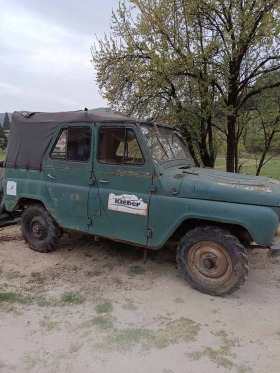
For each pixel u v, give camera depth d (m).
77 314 3.50
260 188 3.80
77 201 4.62
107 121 4.34
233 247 3.73
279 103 7.65
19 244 5.59
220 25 7.01
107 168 4.36
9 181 5.33
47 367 2.70
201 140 7.96
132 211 4.20
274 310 3.61
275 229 3.61
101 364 2.74
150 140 4.28
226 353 2.90
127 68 7.39
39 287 4.07
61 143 4.78
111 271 4.55
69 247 5.42
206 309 3.62
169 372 2.65
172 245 5.49
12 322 3.33
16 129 5.27
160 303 3.74
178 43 6.88
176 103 7.28
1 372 2.63
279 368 2.71
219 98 7.23
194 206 3.84
